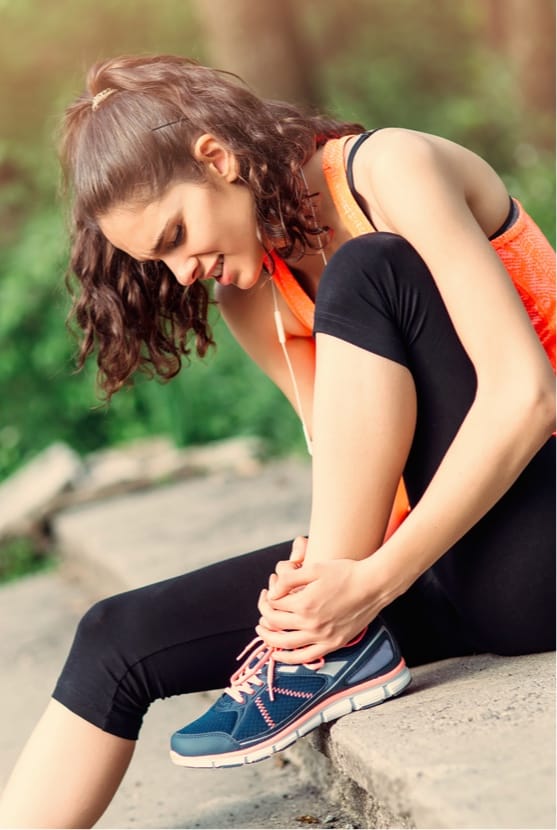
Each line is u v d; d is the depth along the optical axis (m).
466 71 12.01
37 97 11.05
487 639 2.33
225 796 2.75
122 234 2.28
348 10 12.38
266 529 4.89
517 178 9.23
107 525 5.60
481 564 2.22
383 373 2.07
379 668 2.18
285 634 2.12
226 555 4.52
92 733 2.21
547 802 1.65
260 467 6.47
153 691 2.25
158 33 11.57
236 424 7.50
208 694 3.45
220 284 2.68
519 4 10.57
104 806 2.25
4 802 2.21
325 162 2.35
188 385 7.57
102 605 2.27
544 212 7.98
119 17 11.49
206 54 11.19
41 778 2.20
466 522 2.06
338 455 2.09
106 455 7.31
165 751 3.17
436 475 2.07
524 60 10.65
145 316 2.55
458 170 2.23
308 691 2.16
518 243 2.32
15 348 8.58
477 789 1.71
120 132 2.22
